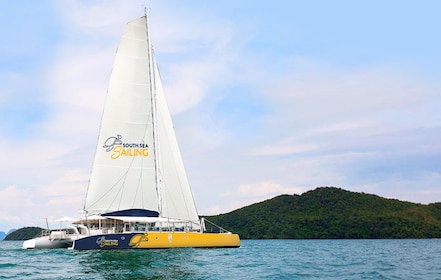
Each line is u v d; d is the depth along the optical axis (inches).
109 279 706.2
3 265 910.4
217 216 4763.8
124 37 1299.2
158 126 1350.9
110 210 1266.0
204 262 968.9
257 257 1188.5
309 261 1133.7
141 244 1158.3
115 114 1284.4
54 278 718.5
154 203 1291.8
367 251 1759.4
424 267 981.8
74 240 1157.7
